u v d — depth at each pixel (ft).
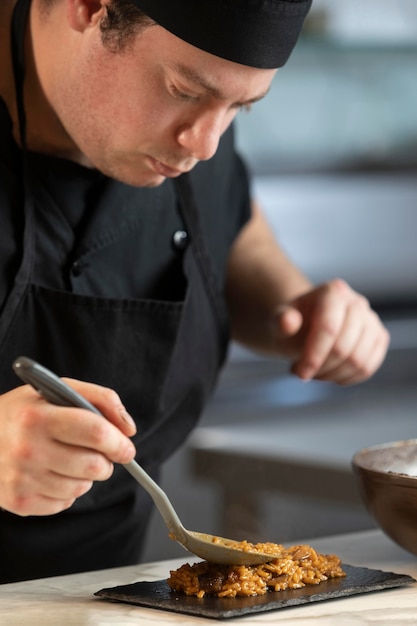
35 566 5.94
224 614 4.26
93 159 5.26
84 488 4.39
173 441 6.33
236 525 8.39
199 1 4.57
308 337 6.41
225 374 10.42
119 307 5.75
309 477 7.87
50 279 5.70
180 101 4.84
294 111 10.90
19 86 5.43
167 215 6.21
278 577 4.63
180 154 5.00
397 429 9.20
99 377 5.81
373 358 6.61
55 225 5.69
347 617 4.33
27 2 5.43
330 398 10.59
